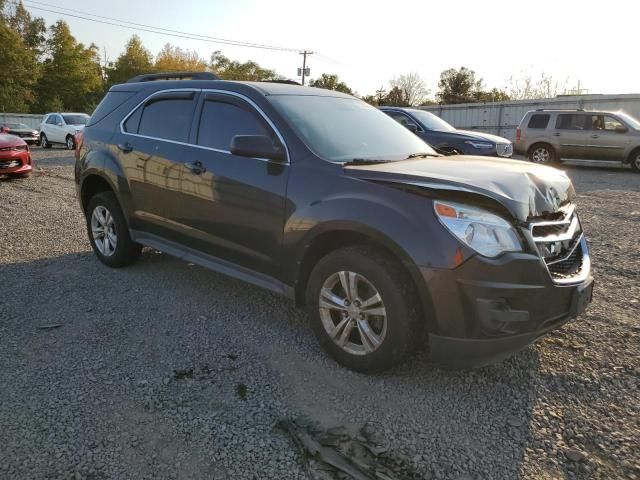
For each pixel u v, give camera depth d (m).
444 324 2.86
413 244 2.86
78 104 57.38
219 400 2.96
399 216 2.94
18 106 46.94
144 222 4.70
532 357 3.51
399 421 2.80
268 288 3.74
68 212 8.16
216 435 2.65
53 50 55.53
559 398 3.03
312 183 3.36
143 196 4.64
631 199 10.08
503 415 2.87
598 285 4.90
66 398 2.95
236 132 3.94
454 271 2.79
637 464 2.48
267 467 2.43
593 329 3.92
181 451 2.53
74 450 2.51
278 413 2.85
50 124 23.64
